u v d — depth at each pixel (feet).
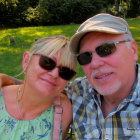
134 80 1.55
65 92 1.86
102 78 1.45
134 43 1.49
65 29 9.64
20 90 1.68
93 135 1.57
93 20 1.50
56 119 1.60
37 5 13.65
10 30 10.01
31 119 1.60
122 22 1.50
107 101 1.65
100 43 1.41
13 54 5.65
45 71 1.46
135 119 1.43
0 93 1.73
